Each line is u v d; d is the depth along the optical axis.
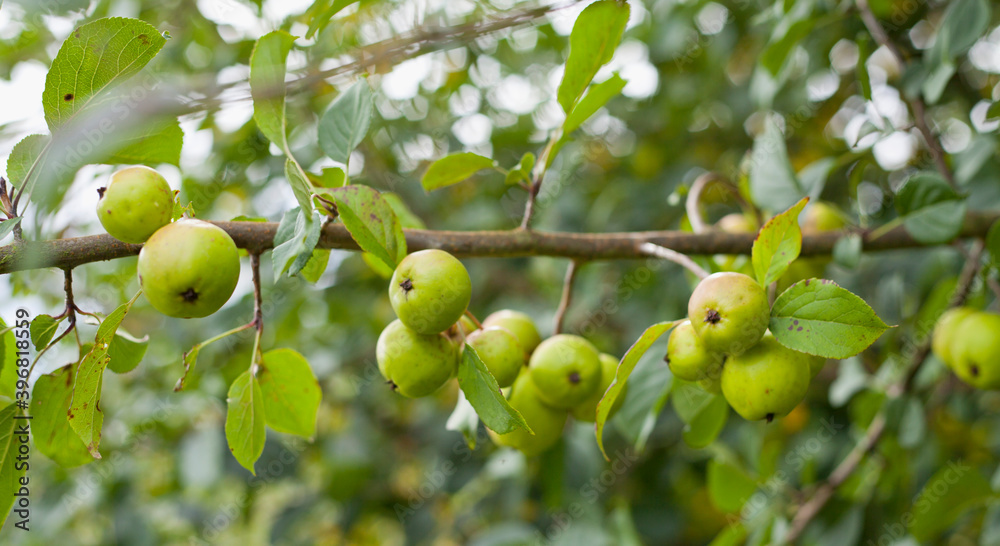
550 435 1.85
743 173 2.67
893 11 3.03
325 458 3.94
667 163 4.57
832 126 4.41
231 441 1.56
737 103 4.29
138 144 1.62
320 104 3.49
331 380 4.43
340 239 1.54
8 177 1.39
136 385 4.02
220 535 5.28
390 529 5.42
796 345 1.34
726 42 3.96
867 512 2.99
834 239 2.20
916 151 3.58
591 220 4.15
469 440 1.83
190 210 1.50
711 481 2.82
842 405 3.78
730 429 3.78
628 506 3.61
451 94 4.00
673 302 3.65
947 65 2.28
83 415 1.35
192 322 3.76
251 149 3.37
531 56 4.13
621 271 4.10
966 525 3.31
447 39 2.15
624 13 1.52
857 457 2.78
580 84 1.67
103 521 4.00
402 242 1.45
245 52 2.93
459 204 4.52
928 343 2.59
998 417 4.02
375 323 4.06
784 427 4.06
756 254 1.44
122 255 1.39
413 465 4.36
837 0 2.88
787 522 2.87
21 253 1.29
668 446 3.84
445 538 4.08
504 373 1.61
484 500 3.73
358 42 3.07
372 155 3.86
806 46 3.41
